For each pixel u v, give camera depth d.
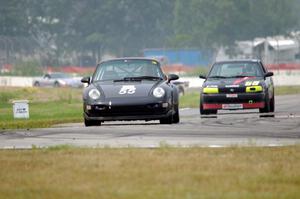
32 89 163.62
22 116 81.06
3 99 135.38
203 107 75.25
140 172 33.09
